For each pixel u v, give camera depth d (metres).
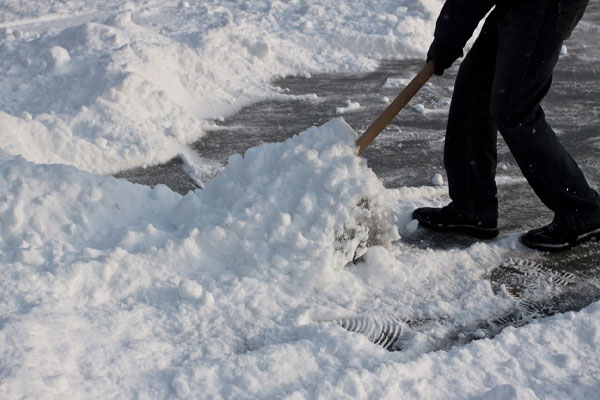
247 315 2.71
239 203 3.06
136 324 2.60
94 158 4.42
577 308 2.93
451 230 3.58
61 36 6.70
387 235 3.13
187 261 2.93
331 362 2.38
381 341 2.66
